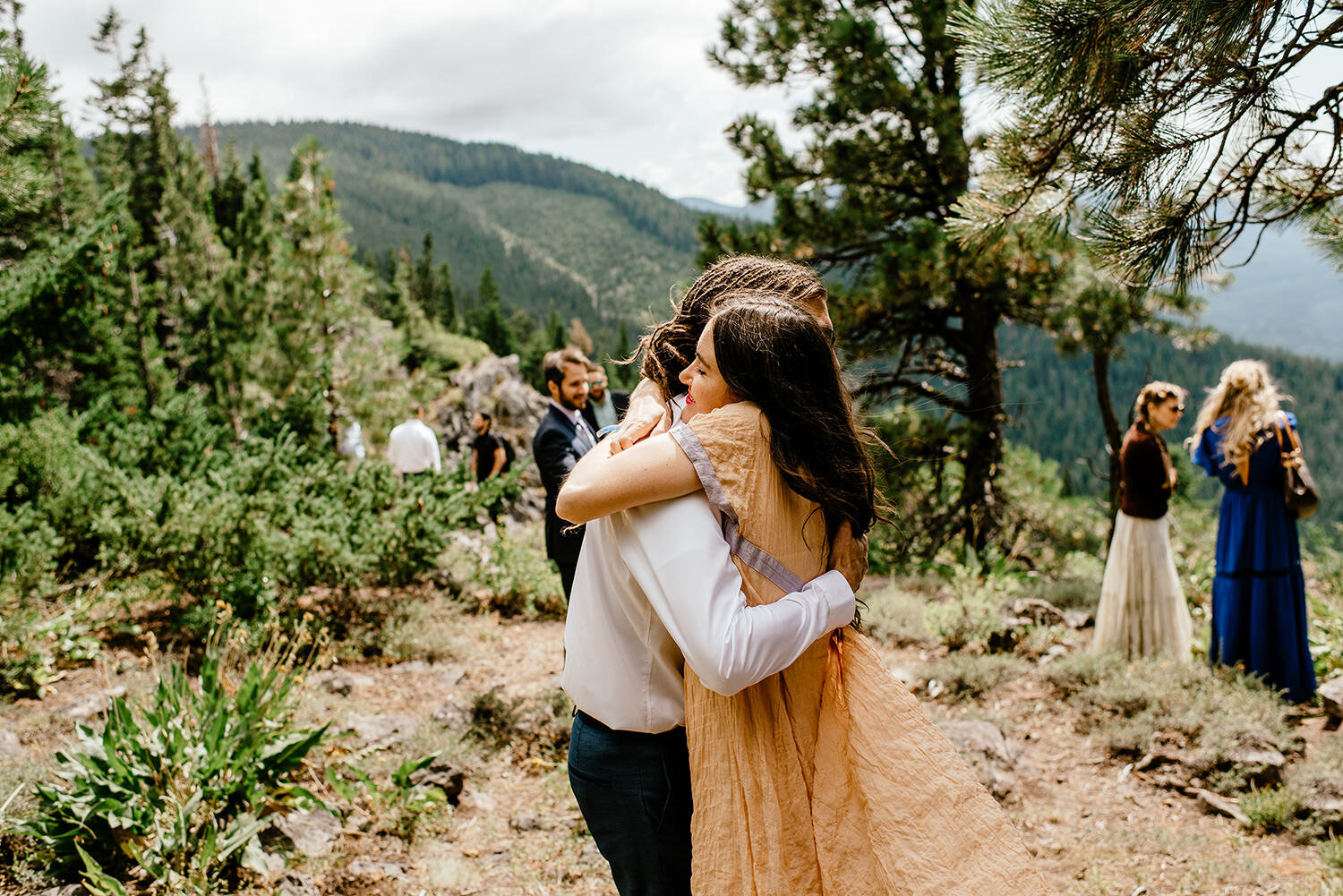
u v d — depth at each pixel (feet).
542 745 13.91
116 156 131.95
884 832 4.18
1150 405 16.03
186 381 68.28
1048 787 12.52
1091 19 6.82
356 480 22.52
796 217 31.83
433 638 18.35
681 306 5.32
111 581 17.69
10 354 25.43
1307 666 14.98
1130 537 16.38
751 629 3.93
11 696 13.65
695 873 4.26
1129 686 14.66
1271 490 14.93
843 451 4.38
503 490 23.53
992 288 29.53
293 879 9.34
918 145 30.04
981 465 33.30
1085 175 7.87
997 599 21.07
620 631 4.68
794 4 30.91
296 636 16.80
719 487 4.15
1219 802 11.68
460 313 478.18
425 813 11.31
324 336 41.06
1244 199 7.68
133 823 9.16
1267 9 6.23
